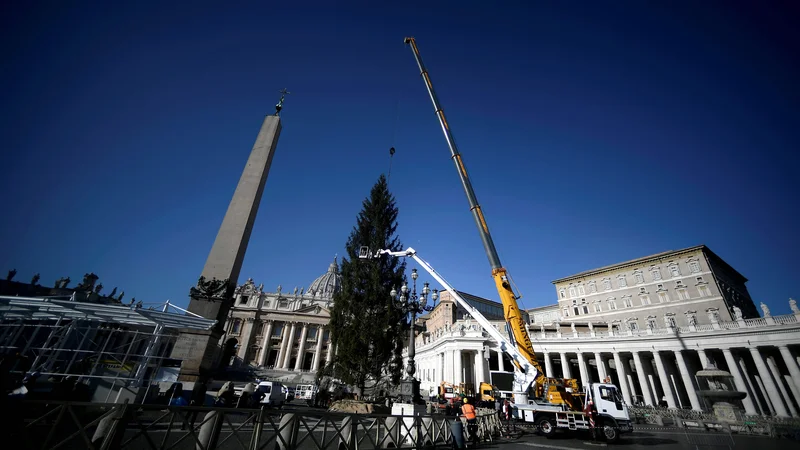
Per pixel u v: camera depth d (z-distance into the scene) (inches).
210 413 253.8
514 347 671.8
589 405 619.2
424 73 978.1
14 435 190.1
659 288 2108.8
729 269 2224.4
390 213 1115.9
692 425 944.3
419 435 394.3
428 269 835.4
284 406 952.3
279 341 3550.7
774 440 724.7
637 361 1589.6
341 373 855.1
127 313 555.2
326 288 4904.0
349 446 317.4
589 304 2426.2
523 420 629.9
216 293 725.3
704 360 1423.5
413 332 639.1
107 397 483.2
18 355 472.4
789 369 1221.1
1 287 1364.4
